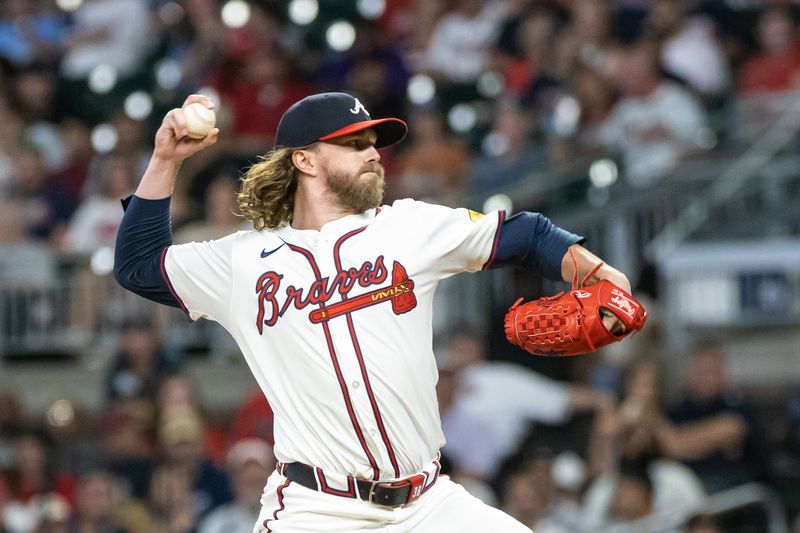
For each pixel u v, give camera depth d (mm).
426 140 44375
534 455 31297
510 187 40562
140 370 36500
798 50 44531
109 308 40656
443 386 33906
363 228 14000
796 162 38781
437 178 42781
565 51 46625
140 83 49750
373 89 47875
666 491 30438
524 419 33656
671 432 32375
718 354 32875
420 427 13844
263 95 47250
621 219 39844
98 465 36344
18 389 41094
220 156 42156
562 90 45688
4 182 44938
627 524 29734
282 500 14031
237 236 14406
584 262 13766
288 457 13938
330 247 13898
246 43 50188
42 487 34562
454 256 13875
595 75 42906
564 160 41094
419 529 14031
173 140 14359
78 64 51625
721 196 39000
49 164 47312
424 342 13797
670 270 37594
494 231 13844
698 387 32781
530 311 13953
